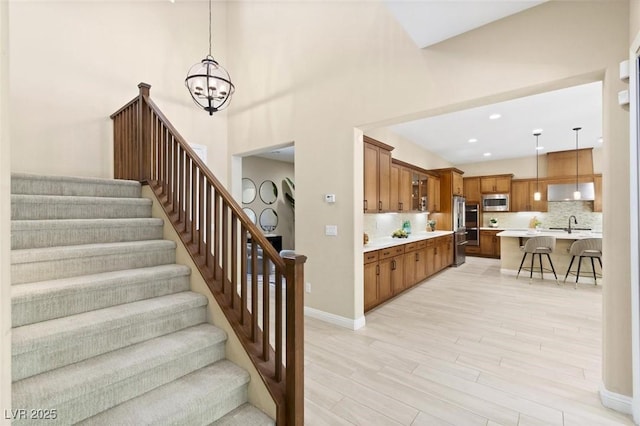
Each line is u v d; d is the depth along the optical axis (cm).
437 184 714
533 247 523
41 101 341
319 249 359
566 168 711
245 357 185
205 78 301
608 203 193
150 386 161
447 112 278
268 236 712
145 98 309
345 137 334
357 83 323
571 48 206
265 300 183
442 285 518
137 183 303
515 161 801
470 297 446
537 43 218
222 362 192
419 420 183
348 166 332
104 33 388
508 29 229
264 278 183
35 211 219
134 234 248
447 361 255
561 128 527
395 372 238
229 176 495
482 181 838
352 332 318
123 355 162
